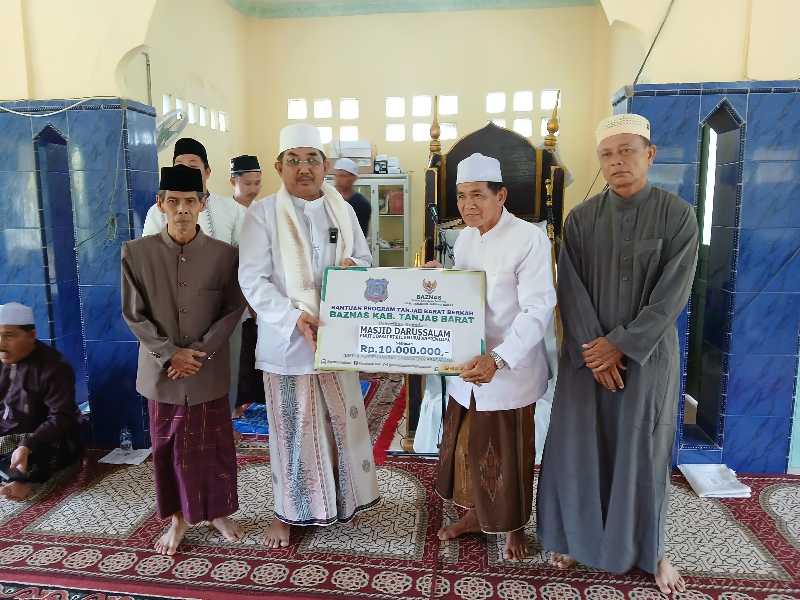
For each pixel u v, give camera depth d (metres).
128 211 2.97
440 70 5.76
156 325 2.13
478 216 1.99
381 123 5.90
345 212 2.23
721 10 2.66
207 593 1.98
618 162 1.89
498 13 5.64
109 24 2.91
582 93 5.61
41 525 2.40
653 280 1.90
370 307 2.00
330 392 2.18
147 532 2.34
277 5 5.81
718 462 2.85
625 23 2.73
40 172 3.05
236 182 3.43
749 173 2.68
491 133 3.25
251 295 2.09
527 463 2.13
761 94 2.63
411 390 3.12
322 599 1.95
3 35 2.96
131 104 2.93
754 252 2.72
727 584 2.01
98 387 3.10
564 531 2.06
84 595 1.97
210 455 2.19
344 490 2.25
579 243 2.01
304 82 5.93
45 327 3.17
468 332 1.95
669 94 2.66
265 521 2.43
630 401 1.92
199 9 4.85
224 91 5.37
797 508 2.49
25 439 2.61
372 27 5.80
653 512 1.94
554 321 3.07
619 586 2.01
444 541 2.28
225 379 2.22
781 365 2.77
